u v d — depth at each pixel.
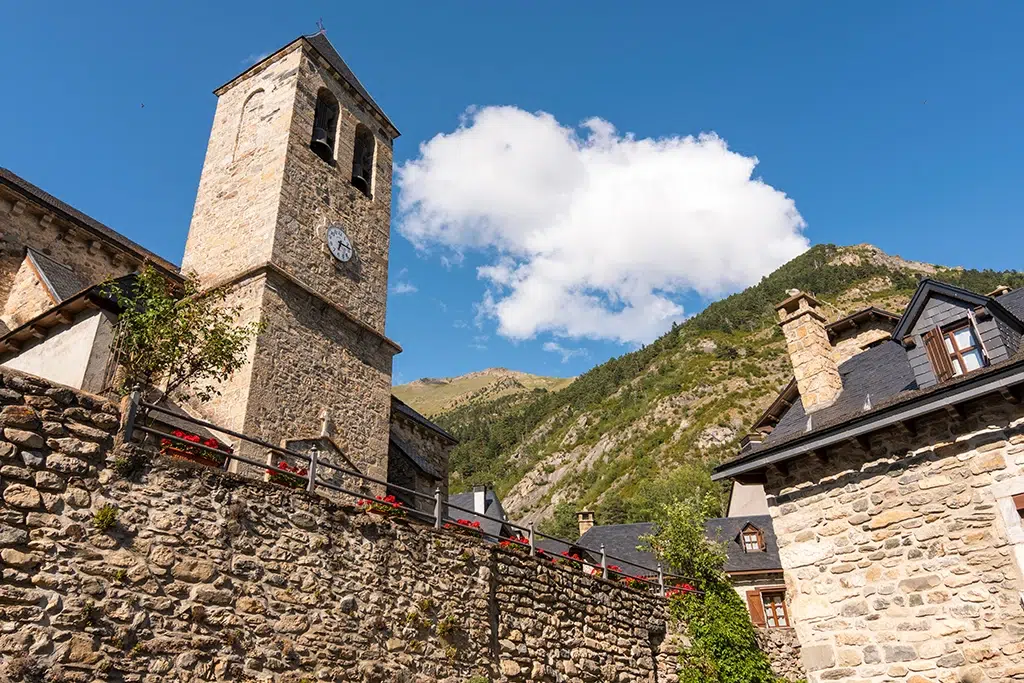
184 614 7.57
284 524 9.03
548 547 33.09
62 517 6.96
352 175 22.47
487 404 182.38
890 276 126.81
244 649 7.99
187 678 7.36
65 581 6.77
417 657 10.02
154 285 11.88
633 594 15.35
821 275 132.00
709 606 16.19
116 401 8.73
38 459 6.98
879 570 11.95
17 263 17.50
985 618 10.52
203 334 12.24
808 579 12.89
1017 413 10.89
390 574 10.18
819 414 14.38
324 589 9.16
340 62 23.67
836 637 12.23
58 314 11.31
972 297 11.64
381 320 21.33
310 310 18.42
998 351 11.19
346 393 18.80
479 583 11.60
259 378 15.95
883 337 18.17
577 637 13.30
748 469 13.99
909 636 11.30
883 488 12.24
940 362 11.91
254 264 17.77
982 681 10.35
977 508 11.00
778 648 16.33
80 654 6.64
